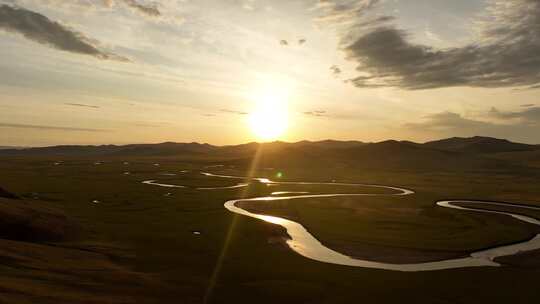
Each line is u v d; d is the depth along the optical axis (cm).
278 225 8081
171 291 4216
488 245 6662
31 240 5669
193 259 5628
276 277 4950
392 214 9612
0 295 2980
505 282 4862
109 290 3900
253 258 5784
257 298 4212
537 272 5288
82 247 5744
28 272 4016
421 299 4297
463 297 4372
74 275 4231
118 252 5709
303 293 4394
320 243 6731
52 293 3375
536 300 4312
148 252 5862
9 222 5706
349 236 7188
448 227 8088
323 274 5091
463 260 5862
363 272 5203
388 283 4788
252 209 10150
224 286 4550
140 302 3678
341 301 4197
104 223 7750
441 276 5075
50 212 6762
